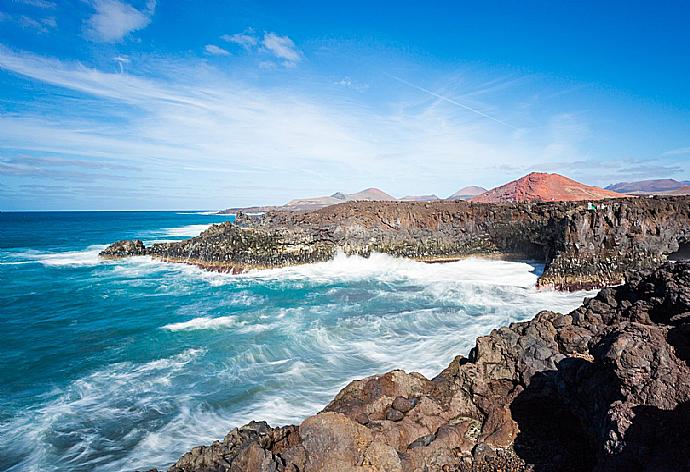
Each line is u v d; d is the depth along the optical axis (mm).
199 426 12672
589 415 10039
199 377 15883
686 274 12445
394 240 43031
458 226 43000
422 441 10359
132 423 12828
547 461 9820
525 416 11617
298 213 50219
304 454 8805
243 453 9039
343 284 32812
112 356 18031
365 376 15586
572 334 13680
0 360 17641
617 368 8734
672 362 8500
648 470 7020
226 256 40125
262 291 30781
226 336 20281
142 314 24672
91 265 43250
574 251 29750
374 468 8664
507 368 12906
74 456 11258
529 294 27922
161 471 10602
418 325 21297
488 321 21594
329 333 20266
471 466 9867
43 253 52250
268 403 13844
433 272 36094
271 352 18141
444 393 12828
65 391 14883
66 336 20641
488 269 36156
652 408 8008
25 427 12578
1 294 30188
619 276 28266
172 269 40656
